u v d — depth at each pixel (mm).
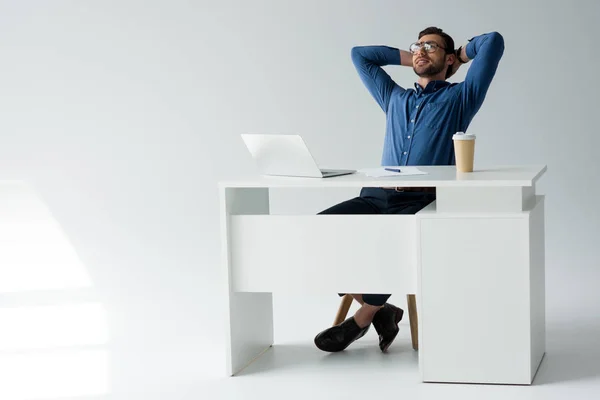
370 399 3160
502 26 5539
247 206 3666
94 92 6074
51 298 5160
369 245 3338
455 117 3932
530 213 3195
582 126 5504
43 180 6152
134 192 6074
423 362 3312
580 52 5473
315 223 3379
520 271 3193
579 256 5480
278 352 3836
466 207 3213
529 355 3225
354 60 4250
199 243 6016
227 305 3463
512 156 5602
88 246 6109
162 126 6020
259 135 3408
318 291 3398
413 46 4023
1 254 6086
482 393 3174
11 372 3729
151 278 5492
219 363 3695
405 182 3207
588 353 3643
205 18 5910
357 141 5801
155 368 3668
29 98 6133
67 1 6043
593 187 5520
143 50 6000
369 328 4199
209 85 5945
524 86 5547
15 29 6102
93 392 3389
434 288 3264
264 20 5836
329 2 5742
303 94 5840
